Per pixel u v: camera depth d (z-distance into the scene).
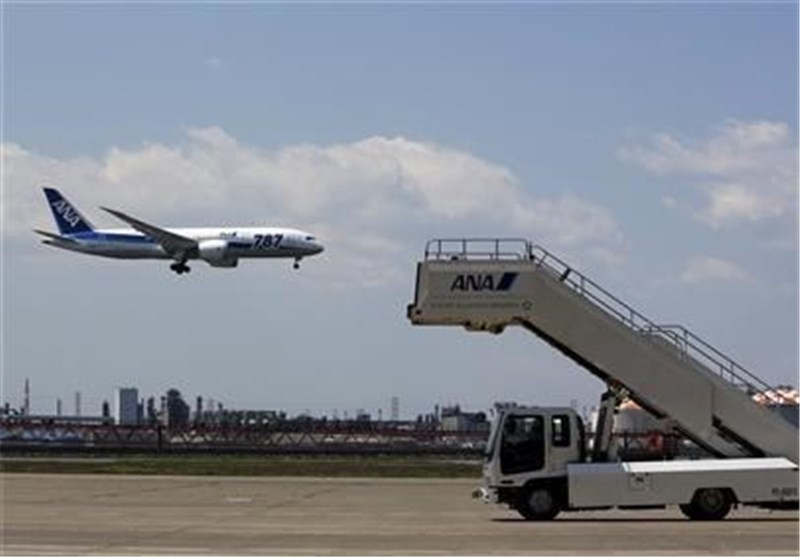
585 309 64.00
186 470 126.12
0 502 78.50
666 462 62.31
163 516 65.44
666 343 64.62
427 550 45.25
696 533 52.59
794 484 61.59
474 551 44.72
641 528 55.81
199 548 46.31
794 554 43.50
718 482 61.41
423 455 180.50
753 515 67.62
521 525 58.50
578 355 64.44
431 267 63.59
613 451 64.06
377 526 57.81
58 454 172.88
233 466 135.62
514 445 62.41
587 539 49.69
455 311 63.50
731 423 64.31
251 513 68.50
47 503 77.19
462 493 91.62
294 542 48.59
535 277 63.75
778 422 64.31
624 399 64.62
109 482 104.62
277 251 199.38
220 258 197.88
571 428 62.47
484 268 63.72
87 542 49.09
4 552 44.81
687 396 64.25
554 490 62.16
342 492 92.50
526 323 64.69
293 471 126.50
